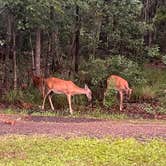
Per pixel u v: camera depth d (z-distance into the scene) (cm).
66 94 1895
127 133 1360
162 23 2884
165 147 1206
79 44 2259
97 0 2022
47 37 2275
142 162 1085
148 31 2617
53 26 2050
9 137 1277
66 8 2034
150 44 2714
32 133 1340
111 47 2325
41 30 2116
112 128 1441
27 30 2166
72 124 1521
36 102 1984
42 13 1888
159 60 2817
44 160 1074
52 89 1900
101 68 2084
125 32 2219
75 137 1283
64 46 2314
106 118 1777
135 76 2172
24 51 2328
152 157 1120
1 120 1543
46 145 1193
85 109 1938
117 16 2141
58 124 1509
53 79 1906
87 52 2373
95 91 2102
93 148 1171
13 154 1124
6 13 2078
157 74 2522
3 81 2102
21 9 1908
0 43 1988
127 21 2175
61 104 1972
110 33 2211
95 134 1334
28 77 2141
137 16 2334
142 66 2398
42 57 2289
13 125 1460
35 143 1213
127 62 2123
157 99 2145
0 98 1984
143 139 1287
